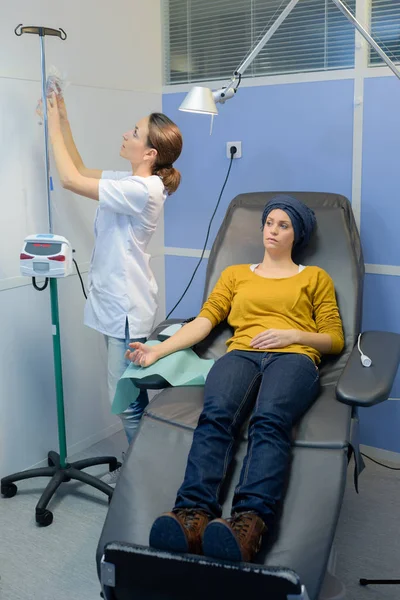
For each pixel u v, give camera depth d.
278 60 2.70
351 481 2.54
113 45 2.71
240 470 1.72
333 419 1.78
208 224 2.98
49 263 2.15
